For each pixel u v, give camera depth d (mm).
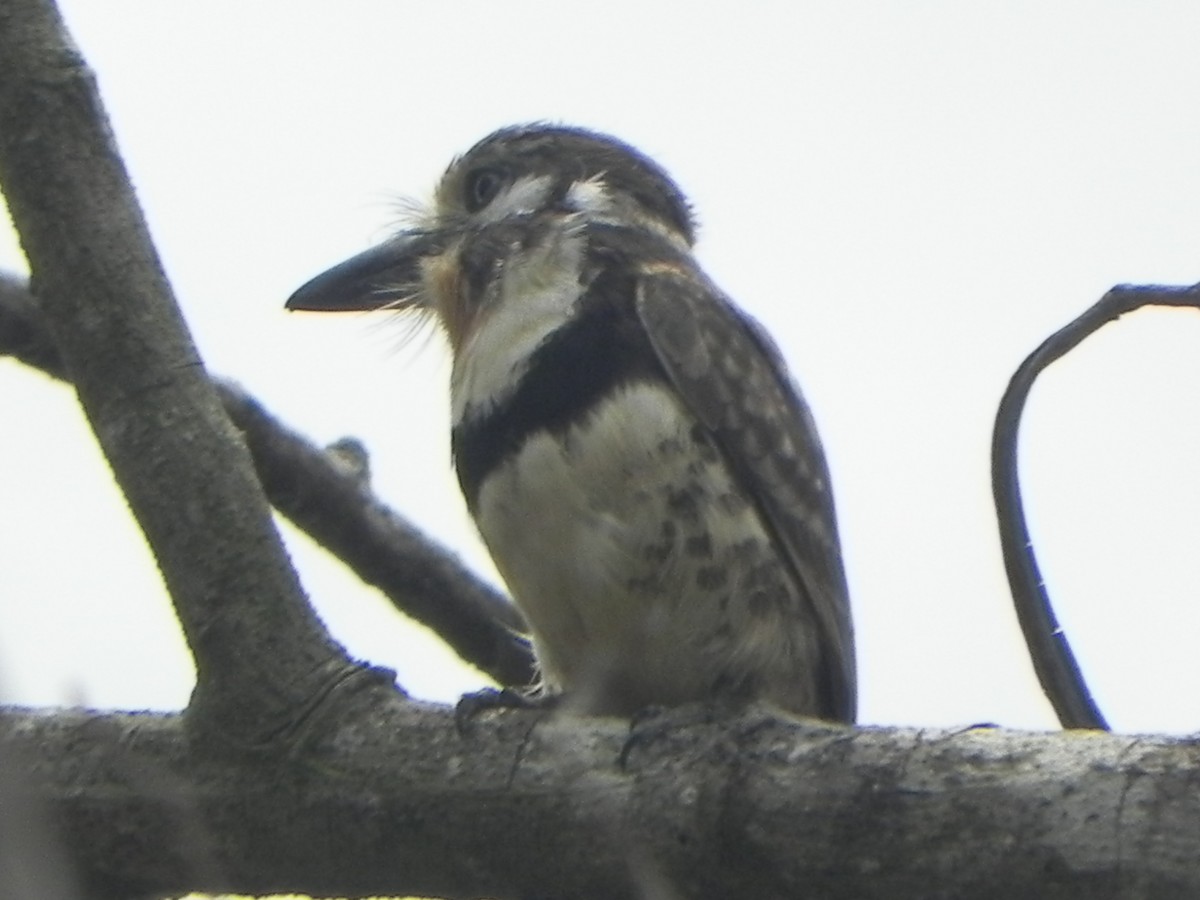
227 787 5504
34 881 3791
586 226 7594
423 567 8062
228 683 5504
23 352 7340
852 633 7254
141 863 5574
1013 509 6098
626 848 5133
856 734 5043
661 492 6617
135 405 5676
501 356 6938
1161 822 4578
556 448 6672
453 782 5316
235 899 5629
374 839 5391
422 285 8414
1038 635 6043
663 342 6824
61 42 5805
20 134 5723
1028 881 4699
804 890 4980
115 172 5793
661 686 6816
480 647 8164
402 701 5523
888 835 4855
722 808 5043
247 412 7676
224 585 5559
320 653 5562
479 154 8391
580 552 6648
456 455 7078
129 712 5684
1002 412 6102
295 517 7922
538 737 5320
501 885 5324
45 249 5738
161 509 5625
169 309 5758
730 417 6766
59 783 5562
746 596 6680
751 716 5285
